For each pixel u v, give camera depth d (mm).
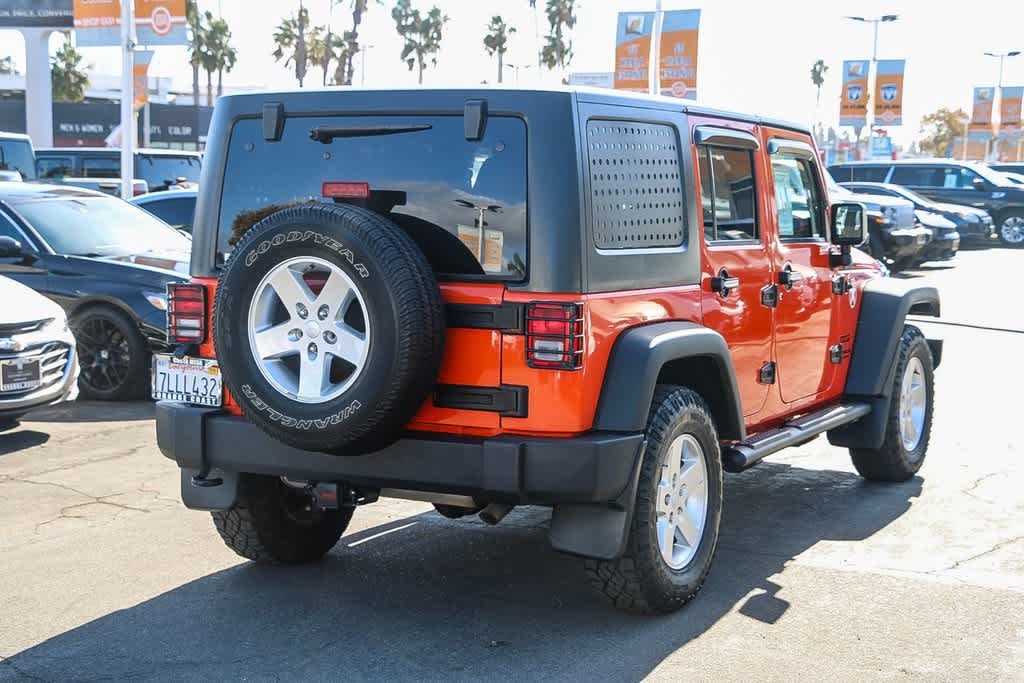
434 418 4367
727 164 5383
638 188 4621
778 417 5973
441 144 4414
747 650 4426
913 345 6949
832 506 6566
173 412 4738
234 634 4594
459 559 5578
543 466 4184
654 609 4688
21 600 4961
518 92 4301
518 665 4281
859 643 4504
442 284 4324
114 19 21703
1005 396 9922
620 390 4328
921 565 5477
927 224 22312
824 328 6316
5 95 66938
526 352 4203
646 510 4445
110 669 4250
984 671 4242
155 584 5176
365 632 4617
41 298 8320
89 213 10500
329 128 4582
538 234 4223
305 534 5375
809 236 6234
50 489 6793
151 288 9445
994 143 73062
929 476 7266
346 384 4164
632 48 33031
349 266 4098
